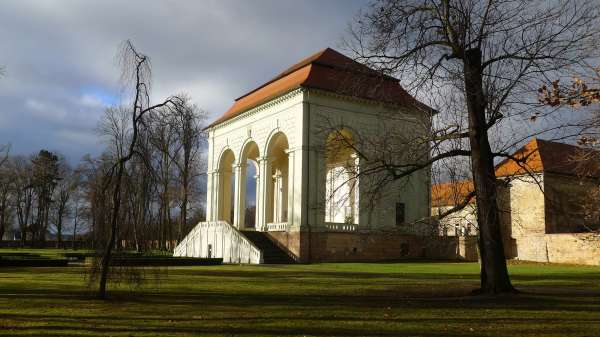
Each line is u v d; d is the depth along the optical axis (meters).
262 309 13.09
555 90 12.69
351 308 13.33
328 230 41.34
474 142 16.61
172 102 16.41
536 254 45.66
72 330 9.95
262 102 46.72
